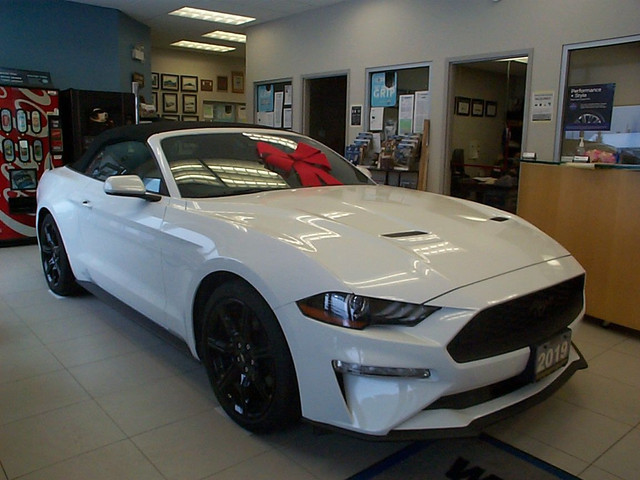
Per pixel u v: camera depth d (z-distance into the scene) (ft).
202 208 7.38
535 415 7.22
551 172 11.48
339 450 6.31
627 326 10.25
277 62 27.81
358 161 22.77
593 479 5.82
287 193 7.97
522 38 17.58
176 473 5.82
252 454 6.19
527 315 5.75
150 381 8.07
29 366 8.58
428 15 20.29
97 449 6.25
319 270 5.43
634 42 15.23
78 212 10.37
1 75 22.99
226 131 9.42
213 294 6.72
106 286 9.66
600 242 10.61
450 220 6.93
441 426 5.24
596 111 16.26
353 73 23.58
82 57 25.70
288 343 5.59
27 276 14.16
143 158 8.84
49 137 18.51
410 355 5.06
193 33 31.78
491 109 21.53
